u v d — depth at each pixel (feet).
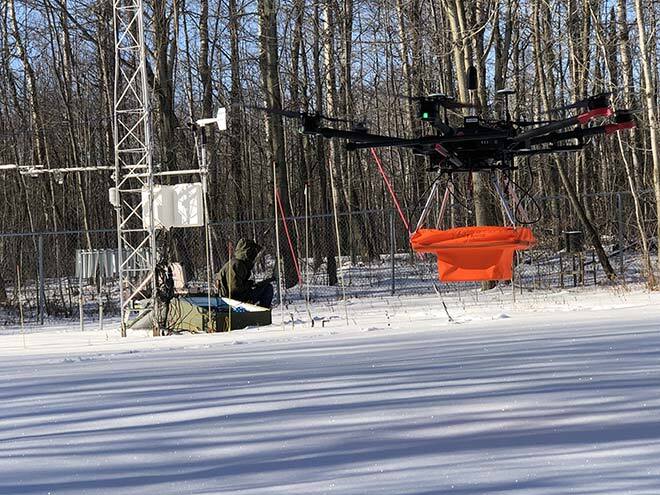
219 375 24.25
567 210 118.11
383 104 142.72
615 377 19.34
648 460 12.41
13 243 107.45
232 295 59.00
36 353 41.63
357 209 132.36
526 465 12.44
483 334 34.40
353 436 14.92
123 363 31.12
